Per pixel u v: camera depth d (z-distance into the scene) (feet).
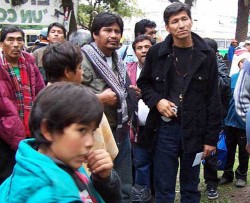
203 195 15.72
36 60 15.39
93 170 4.97
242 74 13.07
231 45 40.78
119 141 10.19
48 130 4.26
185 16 10.55
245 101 12.99
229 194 15.87
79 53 7.27
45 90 4.34
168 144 11.18
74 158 4.32
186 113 10.80
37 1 24.34
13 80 11.86
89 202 4.77
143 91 11.44
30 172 4.15
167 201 11.41
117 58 10.64
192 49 10.80
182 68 10.85
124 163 10.55
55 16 24.80
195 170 11.32
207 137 11.00
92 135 4.36
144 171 13.42
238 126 15.58
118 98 9.93
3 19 23.85
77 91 4.28
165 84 10.97
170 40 11.00
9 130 11.18
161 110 10.87
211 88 10.99
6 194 4.32
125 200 10.62
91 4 59.16
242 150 16.17
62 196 4.09
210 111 10.97
